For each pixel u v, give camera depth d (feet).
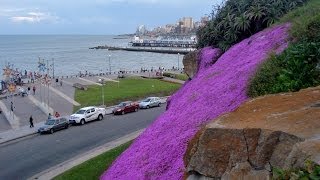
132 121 140.26
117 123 137.80
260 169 23.44
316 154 19.26
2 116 154.10
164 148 51.62
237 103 48.32
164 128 60.85
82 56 628.69
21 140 118.62
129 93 196.75
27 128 132.77
